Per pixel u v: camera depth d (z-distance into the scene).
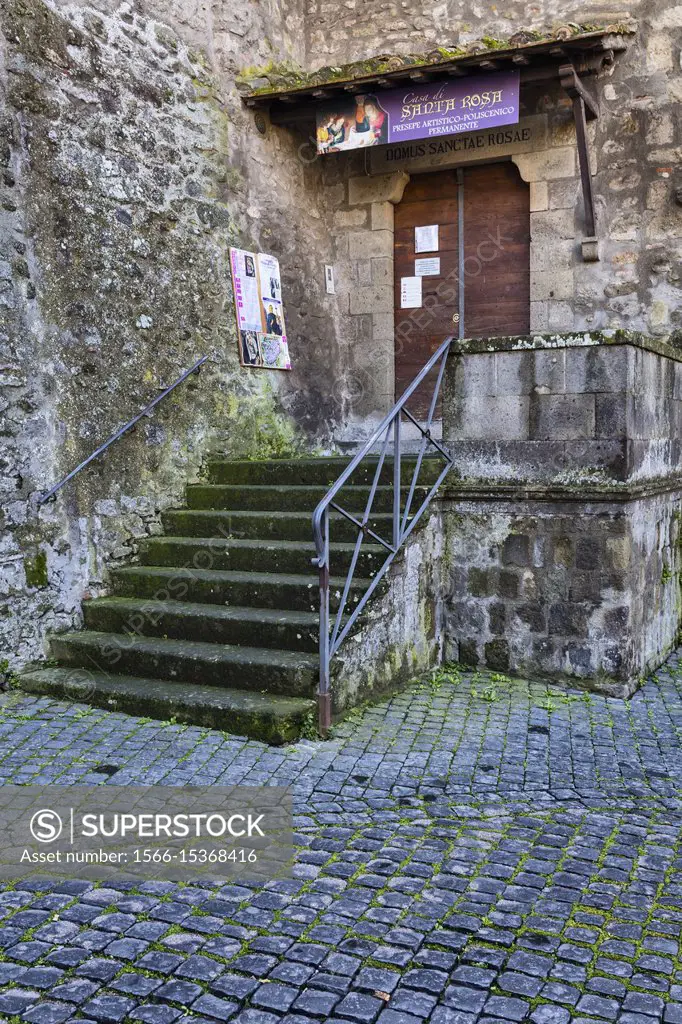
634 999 2.49
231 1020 2.40
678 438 6.28
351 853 3.31
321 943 2.74
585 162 7.08
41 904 2.94
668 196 7.15
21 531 5.13
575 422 5.21
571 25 6.43
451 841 3.42
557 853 3.34
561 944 2.75
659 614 5.97
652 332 7.26
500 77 6.69
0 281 4.97
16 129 5.09
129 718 4.60
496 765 4.16
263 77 7.09
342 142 7.21
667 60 7.09
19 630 5.11
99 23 5.70
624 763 4.22
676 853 3.36
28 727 4.46
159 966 2.62
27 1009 2.43
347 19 8.26
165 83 6.29
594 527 5.22
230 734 4.38
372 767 4.09
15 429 5.09
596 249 7.38
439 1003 2.47
